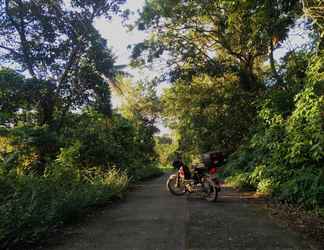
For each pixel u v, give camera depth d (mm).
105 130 16969
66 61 16125
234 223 7668
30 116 14977
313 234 6539
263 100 15453
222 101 22391
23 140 12336
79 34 16234
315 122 10078
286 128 11805
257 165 13859
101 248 5930
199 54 22141
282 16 8477
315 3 7695
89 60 16297
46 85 14812
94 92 16469
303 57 13781
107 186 11109
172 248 5859
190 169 12367
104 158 14984
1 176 8102
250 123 21109
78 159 13391
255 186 13117
